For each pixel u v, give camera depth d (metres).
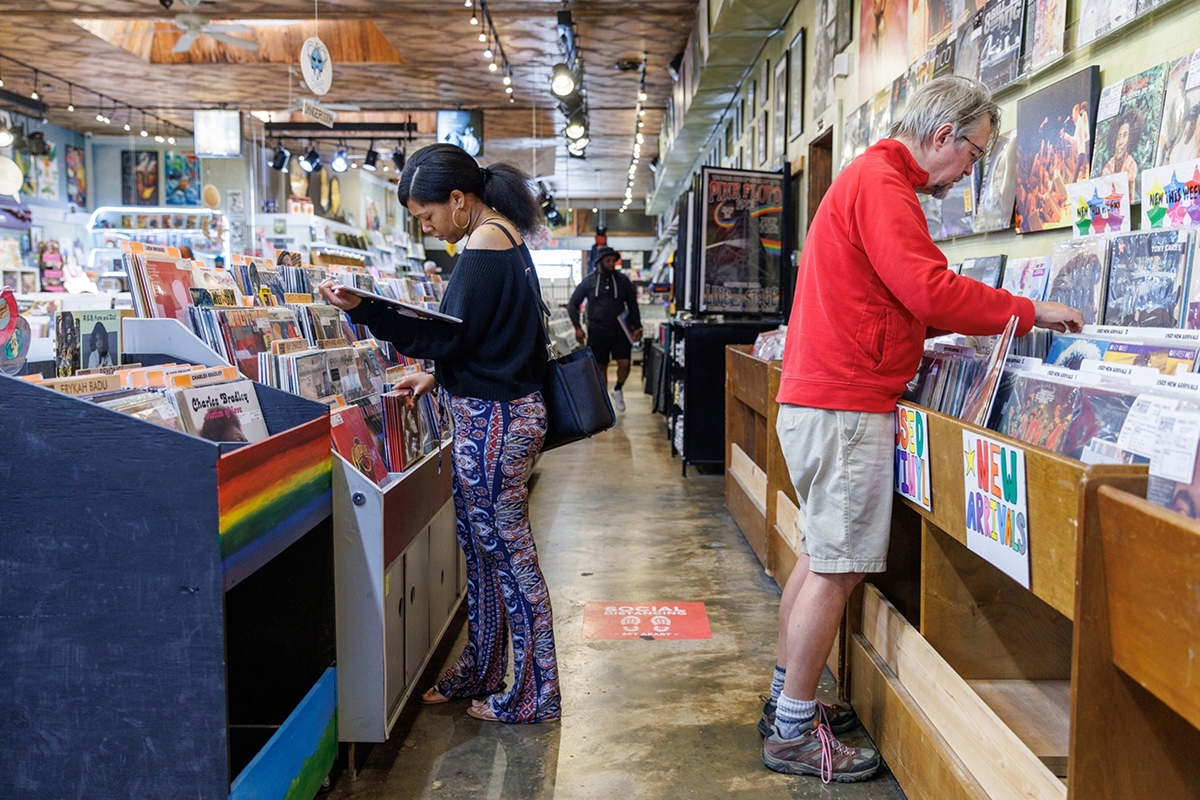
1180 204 1.69
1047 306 1.71
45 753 1.40
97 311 1.93
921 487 1.74
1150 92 1.83
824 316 1.86
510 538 2.20
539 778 2.02
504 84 9.73
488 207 2.22
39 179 13.51
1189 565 0.85
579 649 2.81
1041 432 1.49
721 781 2.00
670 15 7.90
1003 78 2.50
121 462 1.35
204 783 1.39
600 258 8.59
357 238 16.08
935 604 1.84
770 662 2.70
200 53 9.83
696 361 5.65
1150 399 1.15
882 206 1.74
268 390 1.90
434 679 2.56
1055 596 1.21
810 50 5.17
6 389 1.35
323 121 6.90
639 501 5.02
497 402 2.11
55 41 9.12
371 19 7.90
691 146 11.08
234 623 1.94
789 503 3.09
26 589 1.38
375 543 1.93
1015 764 1.39
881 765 2.06
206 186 14.44
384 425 2.29
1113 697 1.03
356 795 1.94
